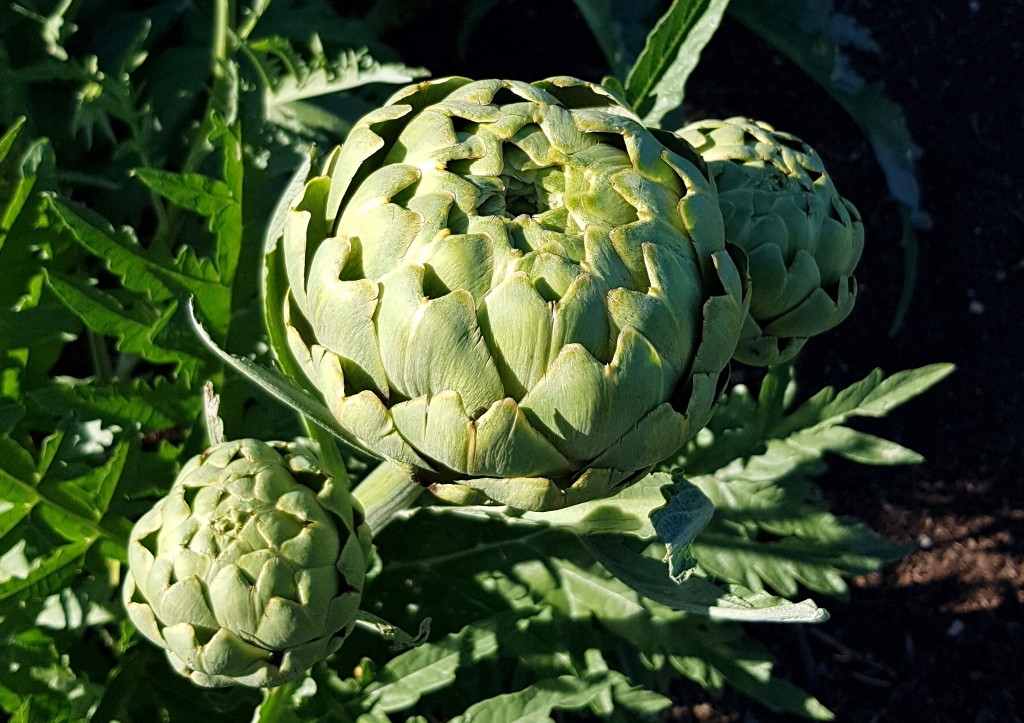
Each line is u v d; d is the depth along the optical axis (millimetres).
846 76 838
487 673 733
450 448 568
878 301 922
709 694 828
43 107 747
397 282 568
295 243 594
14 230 660
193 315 618
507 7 916
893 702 841
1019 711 842
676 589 636
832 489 880
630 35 797
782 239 639
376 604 720
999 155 948
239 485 595
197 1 793
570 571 725
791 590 730
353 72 733
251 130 693
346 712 678
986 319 922
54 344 691
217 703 688
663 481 628
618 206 586
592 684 682
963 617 853
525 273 567
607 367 564
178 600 584
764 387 731
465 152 587
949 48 957
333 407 586
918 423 898
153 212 805
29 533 661
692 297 582
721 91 943
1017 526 874
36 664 663
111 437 696
